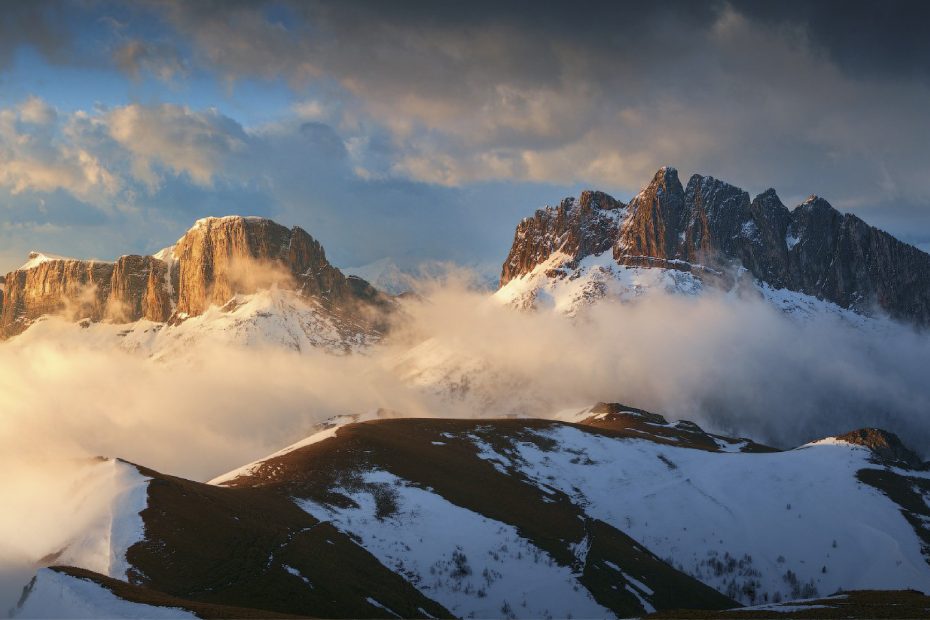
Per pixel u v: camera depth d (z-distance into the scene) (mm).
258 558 166500
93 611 115312
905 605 131125
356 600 162625
